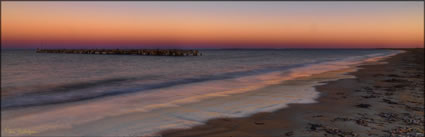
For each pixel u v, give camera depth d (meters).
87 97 11.40
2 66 34.62
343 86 13.11
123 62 45.50
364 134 5.83
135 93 12.20
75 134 6.09
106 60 54.66
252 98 10.16
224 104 9.08
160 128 6.43
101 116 7.66
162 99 10.30
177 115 7.64
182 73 23.20
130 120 7.18
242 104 9.03
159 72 24.56
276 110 8.11
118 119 7.30
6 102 10.34
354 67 26.77
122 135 5.98
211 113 7.81
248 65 34.06
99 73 24.02
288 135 5.82
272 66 31.03
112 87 14.60
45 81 17.89
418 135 5.76
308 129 6.23
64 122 7.07
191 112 7.96
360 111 7.87
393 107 8.38
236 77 19.02
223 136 5.81
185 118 7.29
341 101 9.36
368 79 16.02
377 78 16.55
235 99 10.00
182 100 9.98
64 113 8.13
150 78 19.28
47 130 6.38
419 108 8.23
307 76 18.41
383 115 7.41
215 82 16.05
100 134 6.07
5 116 7.76
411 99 9.66
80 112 8.23
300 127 6.38
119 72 24.95
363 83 14.20
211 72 23.86
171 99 10.26
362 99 9.66
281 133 5.97
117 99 10.54
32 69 29.52
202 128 6.39
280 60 48.62
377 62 35.62
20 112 8.30
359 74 19.27
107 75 21.98
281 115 7.50
